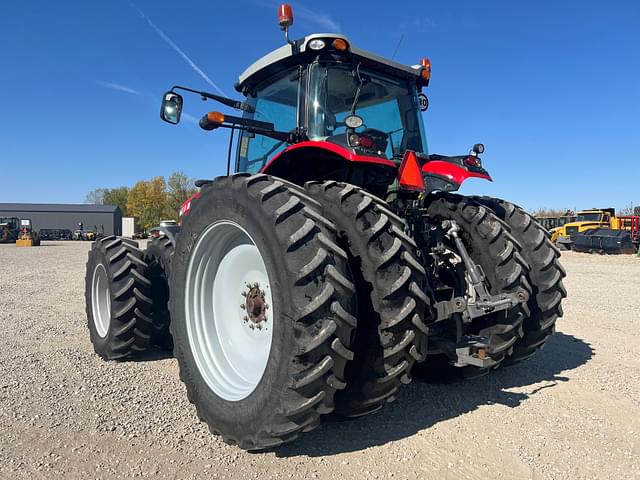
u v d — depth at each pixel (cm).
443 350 311
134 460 256
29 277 1230
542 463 254
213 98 412
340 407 269
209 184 305
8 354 470
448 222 316
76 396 353
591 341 519
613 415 316
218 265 320
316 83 355
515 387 372
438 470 246
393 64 383
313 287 230
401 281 249
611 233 2295
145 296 440
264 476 239
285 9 356
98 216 7150
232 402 268
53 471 245
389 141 396
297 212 247
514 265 326
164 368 430
